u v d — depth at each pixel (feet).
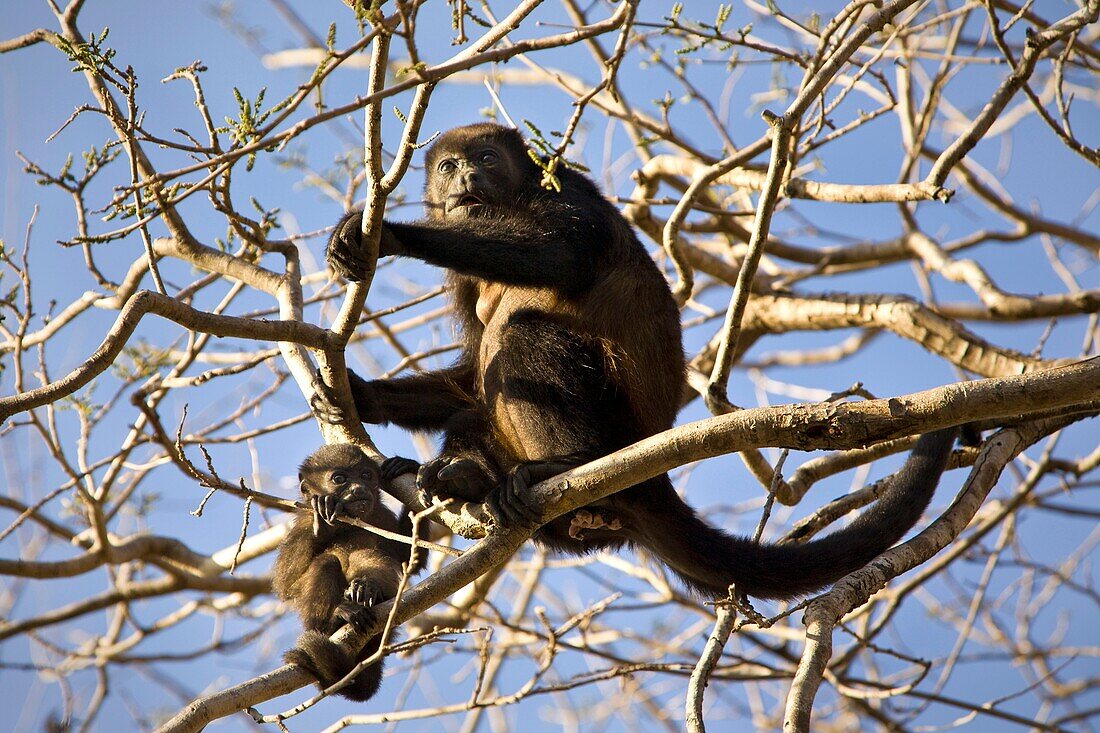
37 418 38.01
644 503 30.96
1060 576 48.03
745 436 23.93
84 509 47.42
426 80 20.97
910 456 32.07
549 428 32.32
